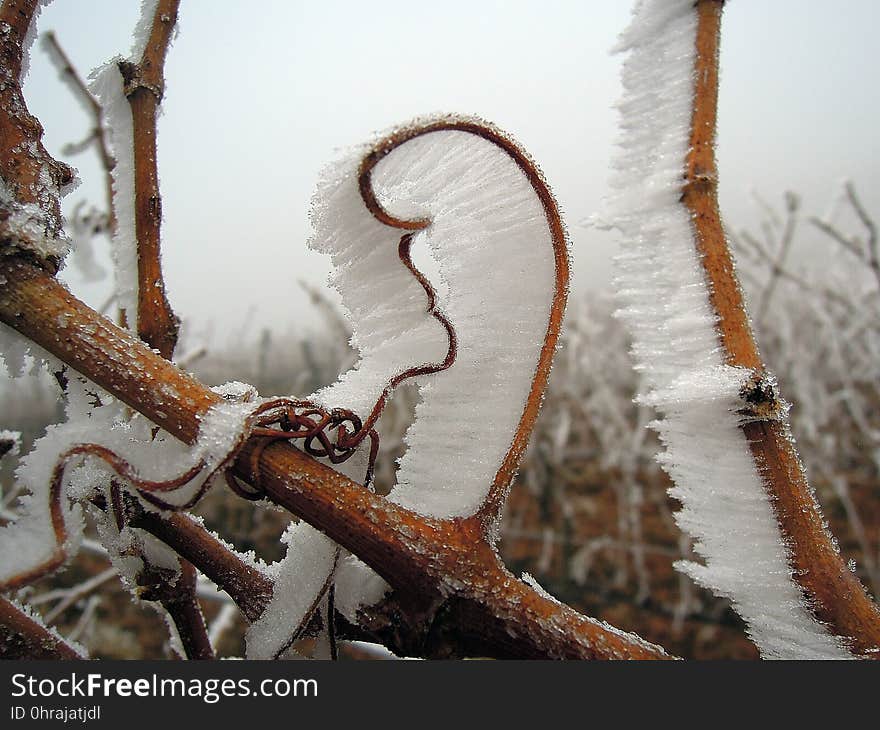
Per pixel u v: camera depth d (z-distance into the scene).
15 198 0.17
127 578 0.20
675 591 1.03
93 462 0.17
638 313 0.18
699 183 0.18
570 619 0.15
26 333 0.16
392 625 0.16
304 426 0.16
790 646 0.16
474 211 0.17
